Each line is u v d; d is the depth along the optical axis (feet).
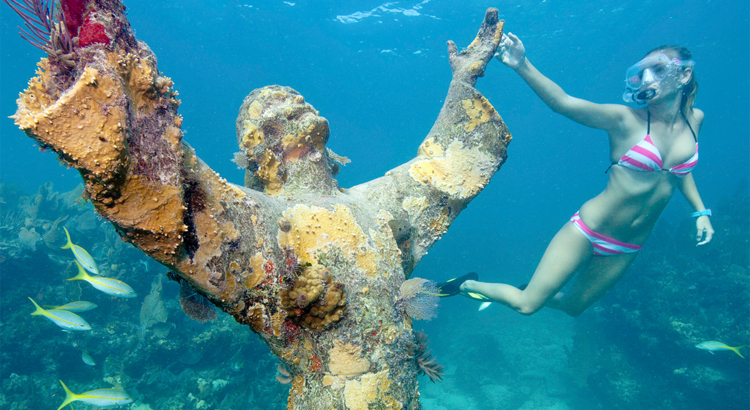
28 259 25.40
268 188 6.91
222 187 4.64
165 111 3.82
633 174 10.73
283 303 5.16
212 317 6.24
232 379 24.35
